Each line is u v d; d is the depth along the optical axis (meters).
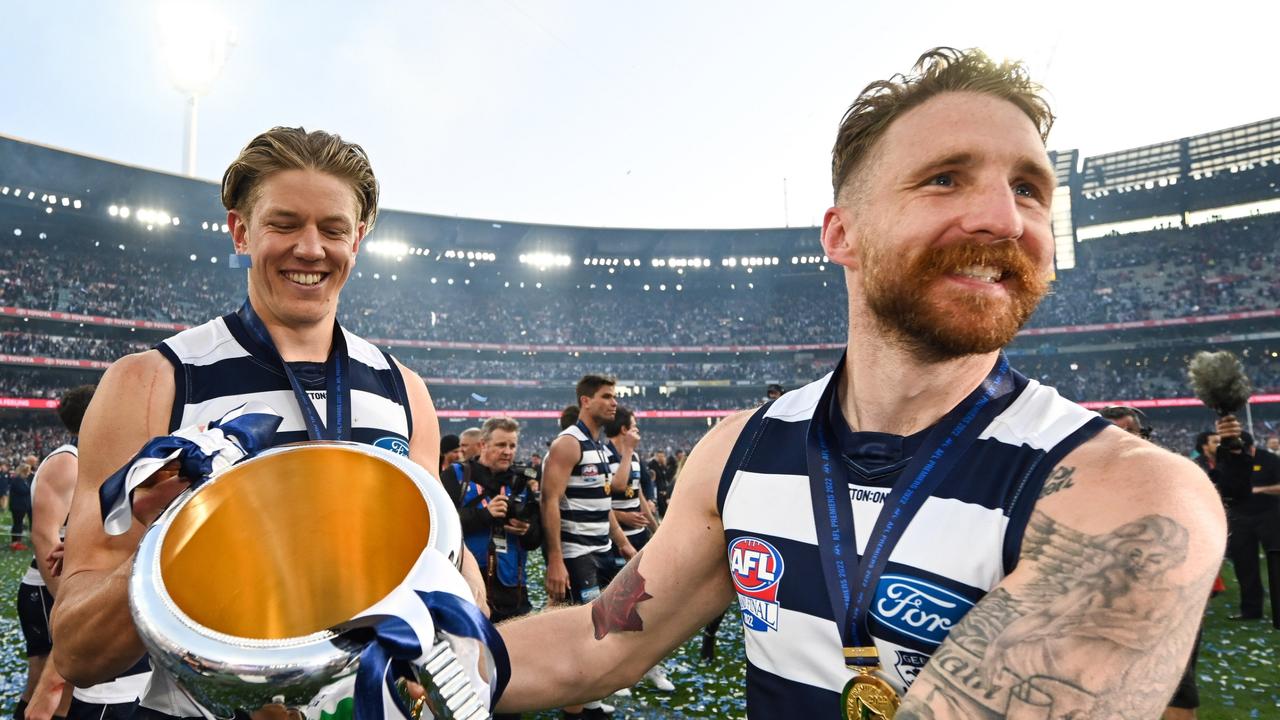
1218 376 5.47
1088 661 0.66
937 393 0.94
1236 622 6.91
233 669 0.60
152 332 35.78
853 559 0.93
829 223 1.10
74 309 33.59
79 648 1.03
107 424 1.40
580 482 5.18
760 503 1.03
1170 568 0.66
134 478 0.89
